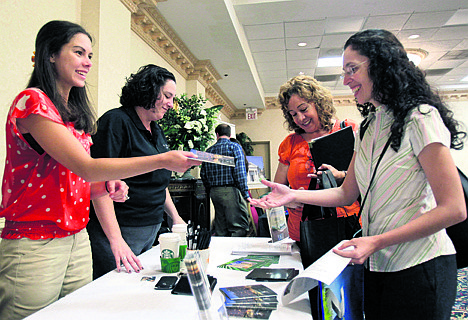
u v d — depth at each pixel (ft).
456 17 15.99
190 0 12.36
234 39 15.94
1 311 3.17
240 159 12.09
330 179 4.29
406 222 2.87
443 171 2.61
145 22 12.80
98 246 4.63
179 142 11.11
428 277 2.77
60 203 3.31
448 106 3.01
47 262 3.23
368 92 3.19
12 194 3.27
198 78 19.12
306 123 5.34
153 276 3.56
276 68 23.41
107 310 2.64
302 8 14.98
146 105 5.12
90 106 4.19
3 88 6.38
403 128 2.88
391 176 2.95
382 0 14.39
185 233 3.95
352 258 2.61
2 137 6.36
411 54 20.45
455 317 7.65
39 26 7.32
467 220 3.03
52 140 3.02
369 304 3.21
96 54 8.80
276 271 3.50
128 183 4.85
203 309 2.02
